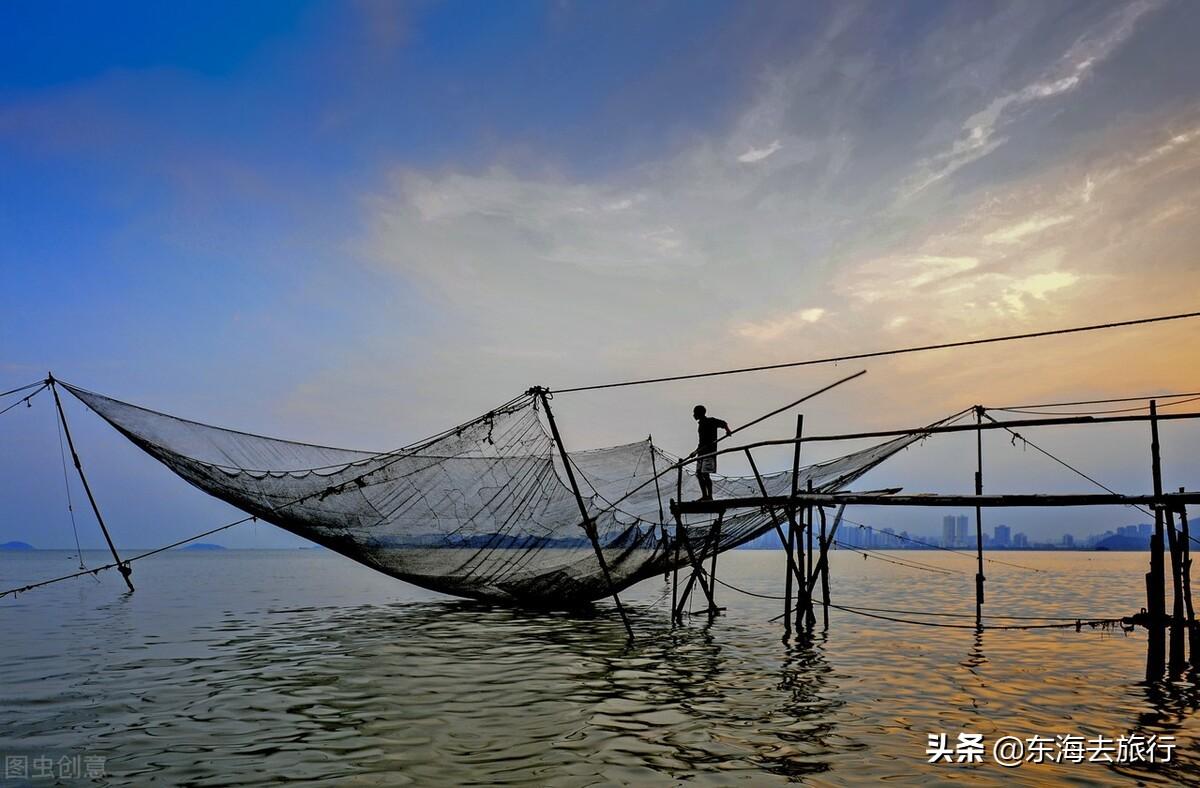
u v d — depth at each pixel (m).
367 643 13.73
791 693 9.88
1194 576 34.72
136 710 8.81
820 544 15.87
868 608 21.31
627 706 9.11
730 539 18.75
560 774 6.72
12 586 29.45
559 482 16.66
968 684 10.59
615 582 18.45
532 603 18.72
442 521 16.09
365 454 15.18
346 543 16.03
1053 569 51.16
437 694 9.66
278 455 14.64
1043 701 9.65
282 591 26.02
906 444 15.77
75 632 15.23
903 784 6.61
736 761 7.13
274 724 8.23
